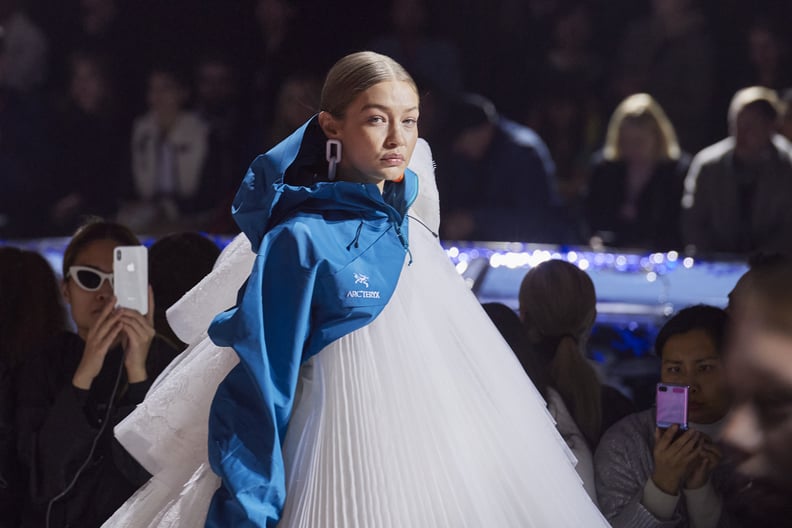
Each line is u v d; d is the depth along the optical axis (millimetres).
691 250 16031
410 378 5285
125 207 19375
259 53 20422
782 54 19984
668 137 17297
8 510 7016
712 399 6793
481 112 17641
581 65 20406
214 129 19594
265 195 5289
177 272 7586
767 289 3215
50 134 20703
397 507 5129
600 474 6938
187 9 20516
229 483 4996
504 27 20594
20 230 20125
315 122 5551
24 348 7742
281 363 5078
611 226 17250
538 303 7539
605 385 8094
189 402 5613
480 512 5195
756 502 3574
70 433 6605
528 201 17500
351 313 5191
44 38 21078
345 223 5297
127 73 20828
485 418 5402
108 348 6785
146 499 5684
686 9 20141
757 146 16422
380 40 19812
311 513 5109
